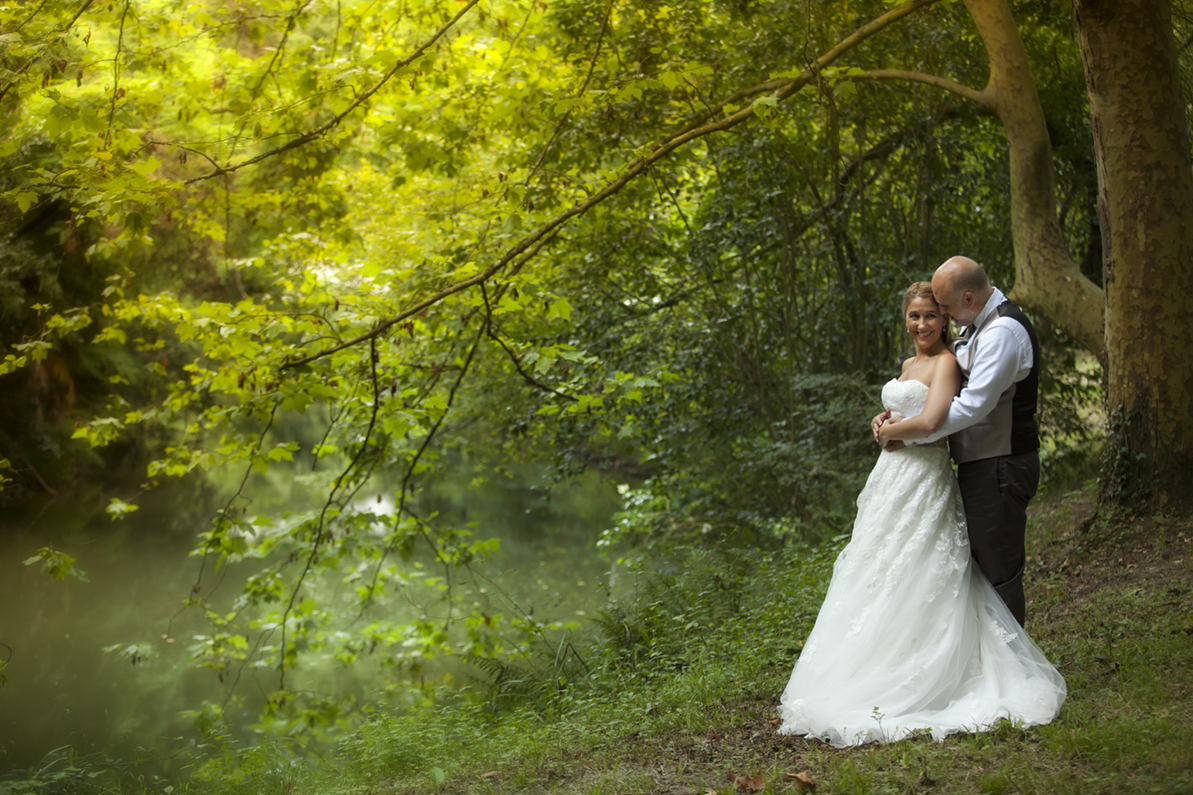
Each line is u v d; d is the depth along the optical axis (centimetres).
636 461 1917
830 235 1027
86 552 1466
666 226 1071
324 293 685
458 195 909
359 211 1341
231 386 645
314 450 796
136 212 578
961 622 340
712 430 1085
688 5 896
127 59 704
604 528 1641
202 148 702
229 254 1202
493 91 869
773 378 1105
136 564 1422
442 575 1297
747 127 945
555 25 880
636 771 348
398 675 918
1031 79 769
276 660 848
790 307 1084
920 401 351
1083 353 1138
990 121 1077
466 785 393
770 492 1077
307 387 626
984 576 350
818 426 1022
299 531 802
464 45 830
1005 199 1081
